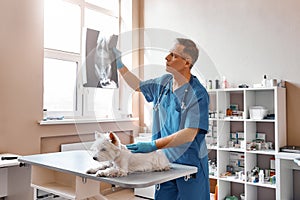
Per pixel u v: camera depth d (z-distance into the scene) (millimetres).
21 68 2973
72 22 3662
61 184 2318
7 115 2857
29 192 2330
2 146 2814
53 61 3455
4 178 2562
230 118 3326
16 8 2941
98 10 3988
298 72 3199
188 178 1615
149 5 4359
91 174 1423
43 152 3191
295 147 3090
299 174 3180
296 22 3225
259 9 3455
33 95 3068
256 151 3119
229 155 3529
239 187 3529
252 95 3363
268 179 3168
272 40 3359
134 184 1247
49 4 3438
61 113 3480
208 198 1802
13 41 2912
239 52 3572
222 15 3717
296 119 3211
